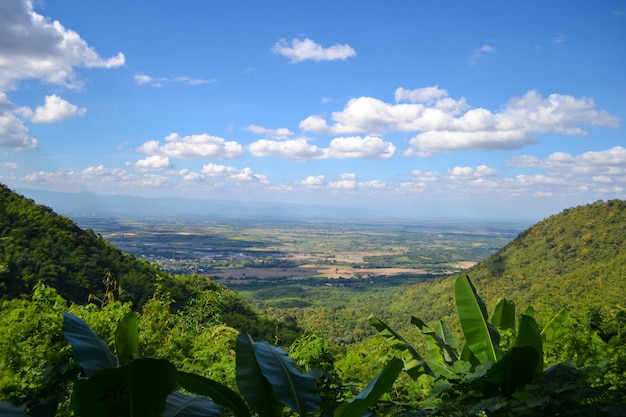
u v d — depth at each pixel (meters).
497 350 3.85
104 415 2.31
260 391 2.75
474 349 3.91
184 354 6.80
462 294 4.05
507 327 4.39
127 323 2.94
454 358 4.11
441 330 4.59
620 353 4.06
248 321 17.19
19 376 4.08
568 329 4.73
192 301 8.49
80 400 2.28
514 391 3.14
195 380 2.69
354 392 3.63
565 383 2.97
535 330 3.50
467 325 3.96
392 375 2.57
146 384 2.31
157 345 6.83
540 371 3.46
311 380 2.81
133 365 2.27
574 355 4.61
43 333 4.64
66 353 4.07
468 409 2.93
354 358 4.78
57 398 2.79
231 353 6.61
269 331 16.58
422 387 4.28
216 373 4.97
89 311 5.90
